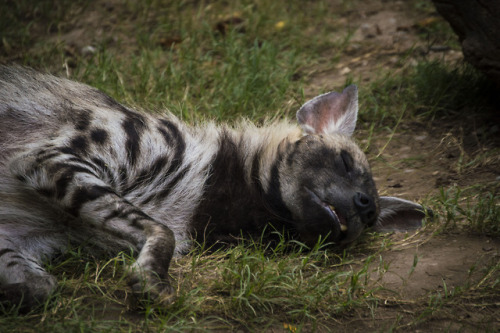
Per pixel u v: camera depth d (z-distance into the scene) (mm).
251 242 11656
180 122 12875
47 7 22359
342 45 20906
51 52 19625
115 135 11430
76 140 11086
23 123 11516
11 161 10648
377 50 20688
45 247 10930
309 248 11438
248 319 9438
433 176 14555
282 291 9977
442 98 17203
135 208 10141
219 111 16109
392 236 12445
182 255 11352
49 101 11781
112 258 10836
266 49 19469
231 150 12562
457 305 9906
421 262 11141
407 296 10148
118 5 23047
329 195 11609
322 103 13188
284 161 12047
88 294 9742
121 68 18375
